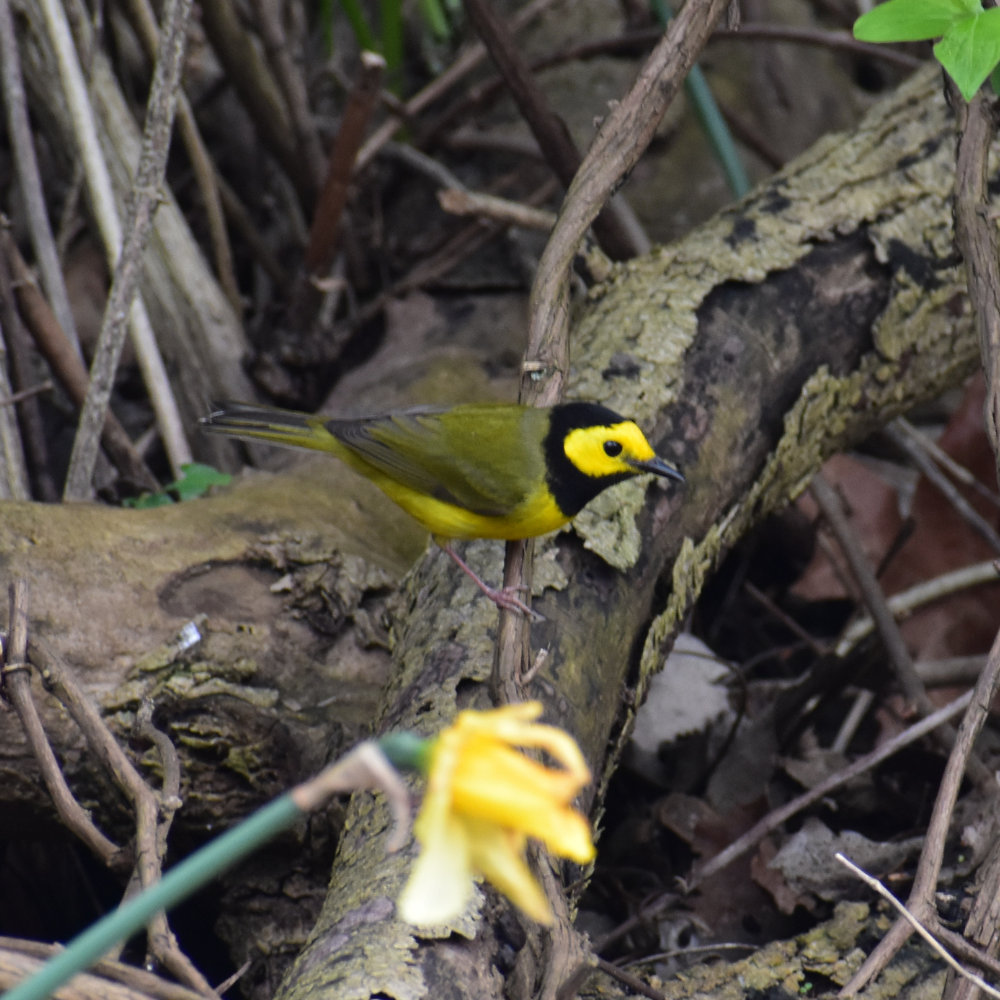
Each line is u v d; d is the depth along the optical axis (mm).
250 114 12070
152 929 4523
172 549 7664
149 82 13555
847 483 11203
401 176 14133
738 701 9297
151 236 11320
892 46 15711
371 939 4668
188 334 11461
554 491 6578
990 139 6441
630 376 7805
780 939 7141
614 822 8688
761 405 8125
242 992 6957
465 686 6008
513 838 2275
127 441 10422
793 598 11453
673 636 7441
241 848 2264
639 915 7250
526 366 6508
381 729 6004
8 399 8992
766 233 8695
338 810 6879
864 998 5836
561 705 6129
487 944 4723
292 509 8484
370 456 7121
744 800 8602
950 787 5195
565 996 4398
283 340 11656
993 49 5035
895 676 9289
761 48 14453
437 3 13672
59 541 7383
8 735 6691
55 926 8398
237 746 7102
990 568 9727
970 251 6242
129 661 7102
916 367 8953
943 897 6281
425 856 2219
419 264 13008
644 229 13258
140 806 5148
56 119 11266
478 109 14336
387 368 11297
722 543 7930
